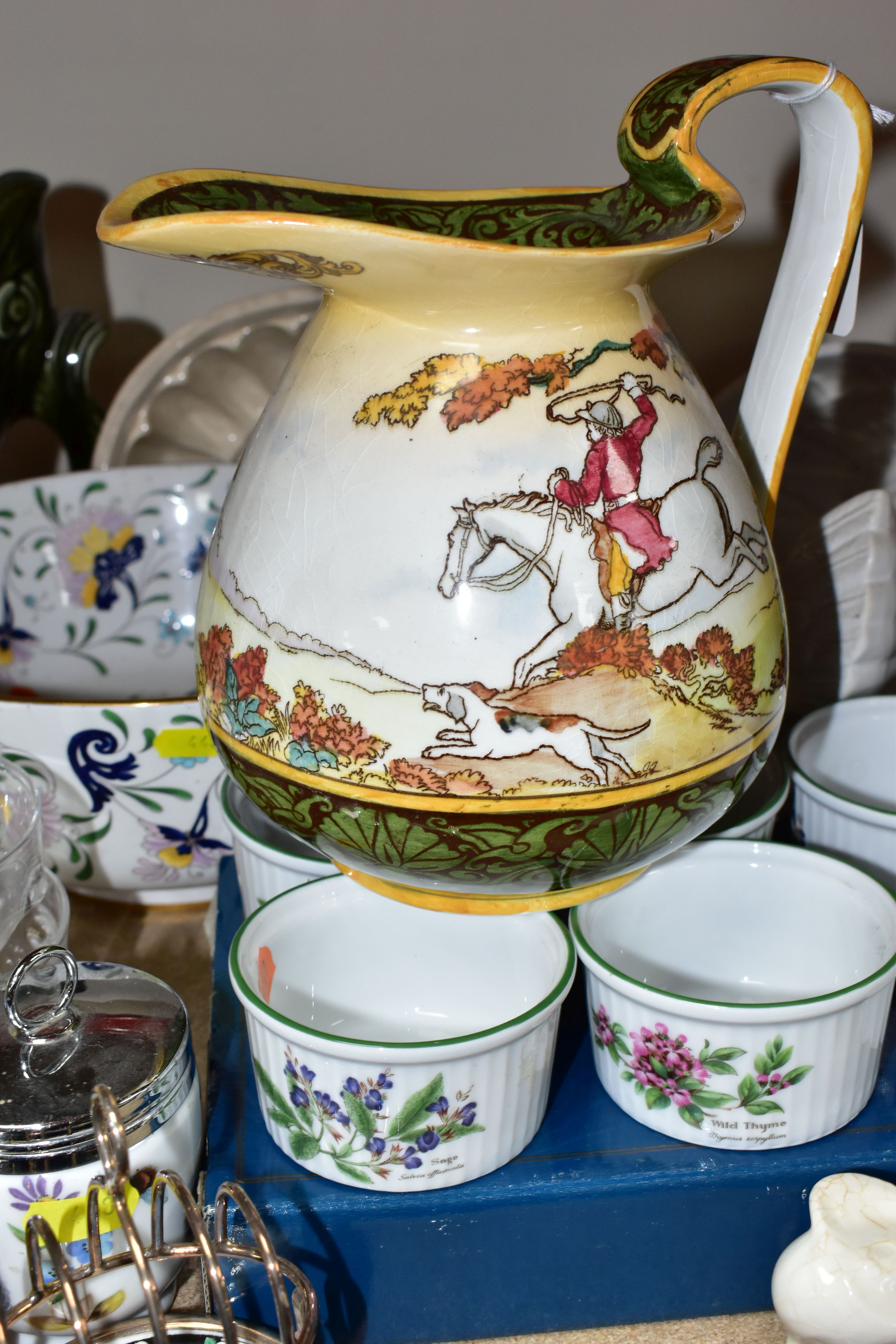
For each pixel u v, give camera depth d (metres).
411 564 0.28
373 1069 0.31
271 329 0.59
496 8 0.58
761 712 0.32
